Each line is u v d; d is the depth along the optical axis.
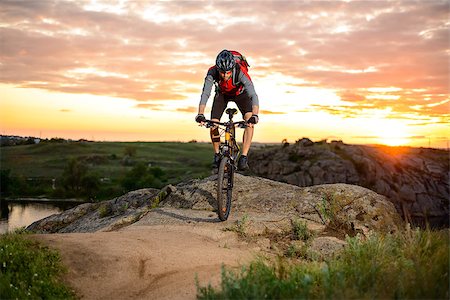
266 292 3.83
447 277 4.01
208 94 7.13
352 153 58.59
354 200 8.00
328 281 4.02
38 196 89.88
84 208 10.33
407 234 5.57
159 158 141.12
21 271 4.63
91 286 4.75
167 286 4.76
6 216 59.62
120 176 105.25
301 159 57.75
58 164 124.44
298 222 7.16
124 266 5.15
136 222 7.88
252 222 7.28
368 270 4.34
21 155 136.50
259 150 61.50
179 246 5.99
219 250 6.02
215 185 8.95
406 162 60.69
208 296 3.99
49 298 4.31
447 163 64.06
